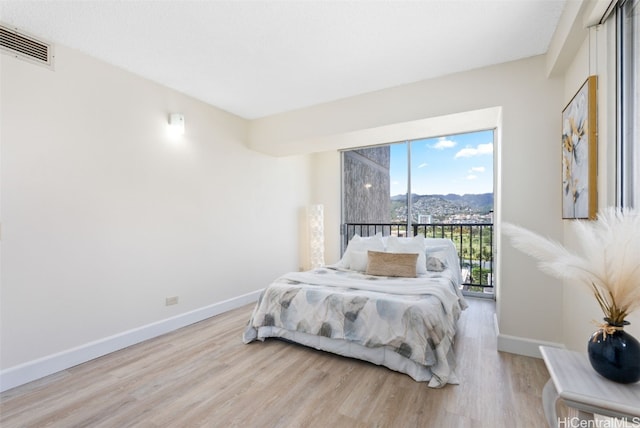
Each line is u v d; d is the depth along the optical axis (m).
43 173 2.06
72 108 2.21
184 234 3.03
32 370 1.97
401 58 2.34
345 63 2.43
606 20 1.44
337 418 1.57
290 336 2.47
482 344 2.48
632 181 1.29
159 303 2.79
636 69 1.26
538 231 2.26
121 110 2.51
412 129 3.05
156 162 2.78
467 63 2.42
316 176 5.11
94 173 2.33
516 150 2.35
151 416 1.60
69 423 1.55
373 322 2.08
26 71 1.98
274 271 4.29
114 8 1.75
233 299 3.58
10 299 1.91
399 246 3.29
